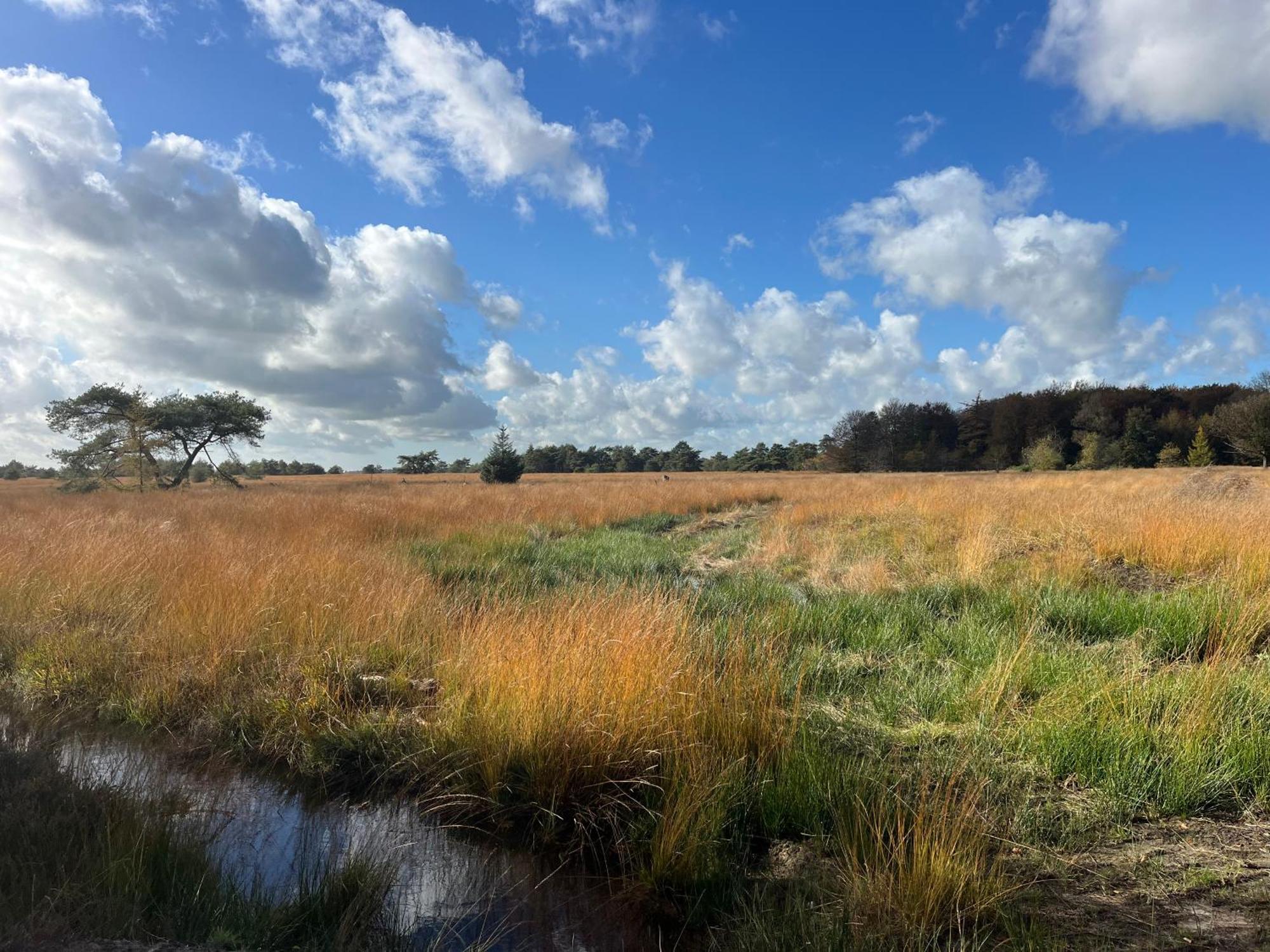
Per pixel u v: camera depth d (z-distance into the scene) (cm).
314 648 497
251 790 369
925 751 354
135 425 3062
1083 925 232
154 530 956
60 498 2214
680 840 289
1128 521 888
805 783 323
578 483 3506
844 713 421
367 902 255
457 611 602
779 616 595
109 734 432
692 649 442
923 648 544
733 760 344
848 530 1191
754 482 3294
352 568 695
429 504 1705
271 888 271
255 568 663
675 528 1600
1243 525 800
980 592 691
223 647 507
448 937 251
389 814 348
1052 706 384
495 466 3562
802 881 270
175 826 296
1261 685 383
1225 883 250
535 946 246
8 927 215
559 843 321
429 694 465
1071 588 666
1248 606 513
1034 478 2850
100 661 506
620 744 348
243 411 3612
